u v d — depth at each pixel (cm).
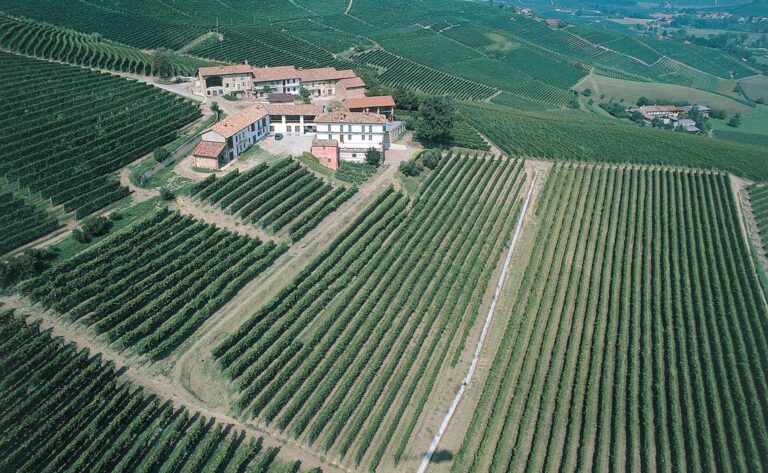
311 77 16550
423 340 8456
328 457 6625
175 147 11606
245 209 9688
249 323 7756
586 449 7212
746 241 12031
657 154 15750
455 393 7869
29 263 7569
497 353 8531
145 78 15888
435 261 10025
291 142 12800
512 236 11506
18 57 14338
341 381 7544
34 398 6128
